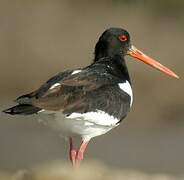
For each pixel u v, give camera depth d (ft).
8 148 69.41
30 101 36.06
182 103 83.82
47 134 73.97
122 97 39.63
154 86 84.94
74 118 37.14
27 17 98.37
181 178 45.06
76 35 95.66
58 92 36.86
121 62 42.42
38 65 90.68
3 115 79.00
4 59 91.35
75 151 39.93
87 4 101.81
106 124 38.96
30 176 40.29
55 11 99.86
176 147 71.56
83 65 90.89
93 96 37.91
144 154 68.74
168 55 91.45
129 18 99.14
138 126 78.59
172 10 101.50
